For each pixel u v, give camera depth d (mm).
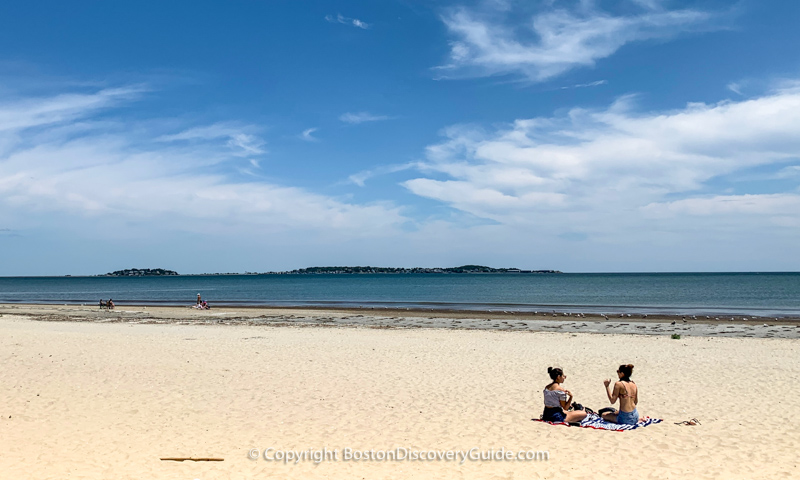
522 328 31438
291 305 54531
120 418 10438
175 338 22812
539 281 167375
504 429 9883
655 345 21812
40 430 9594
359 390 12953
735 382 13930
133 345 20031
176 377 14148
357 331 27906
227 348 19562
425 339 23688
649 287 108875
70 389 12664
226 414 10805
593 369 15891
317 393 12617
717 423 10188
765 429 9773
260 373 14867
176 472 7676
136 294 90250
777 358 17891
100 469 7730
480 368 15914
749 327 31391
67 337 22547
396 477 7633
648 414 10930
